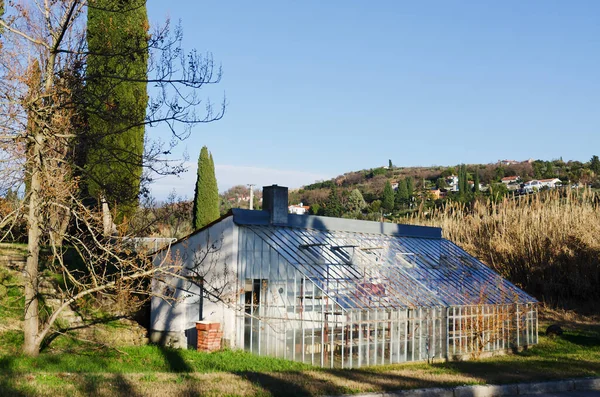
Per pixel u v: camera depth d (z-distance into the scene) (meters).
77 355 18.39
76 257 26.77
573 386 15.19
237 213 21.25
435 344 19.88
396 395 12.57
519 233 38.31
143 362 17.88
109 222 20.02
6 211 17.75
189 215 20.06
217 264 21.52
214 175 47.38
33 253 17.19
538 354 22.00
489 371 16.77
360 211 96.88
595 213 38.00
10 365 15.35
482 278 24.12
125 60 16.70
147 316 24.77
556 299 36.12
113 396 10.58
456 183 125.62
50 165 16.84
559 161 127.00
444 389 13.27
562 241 36.31
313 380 13.64
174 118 16.02
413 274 22.34
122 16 21.72
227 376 13.62
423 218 47.59
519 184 108.44
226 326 20.92
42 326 19.80
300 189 151.38
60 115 16.39
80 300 19.52
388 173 150.75
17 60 16.89
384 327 18.72
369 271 21.14
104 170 20.30
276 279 19.95
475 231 42.31
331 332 17.95
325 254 21.31
